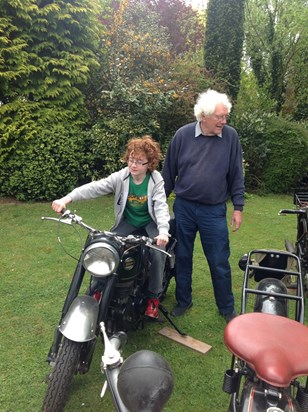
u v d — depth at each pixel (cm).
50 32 739
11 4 690
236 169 352
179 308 381
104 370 193
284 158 936
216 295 372
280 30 1412
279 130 938
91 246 249
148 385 149
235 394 207
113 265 247
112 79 825
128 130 776
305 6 1419
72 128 762
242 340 188
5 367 297
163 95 801
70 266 468
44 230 582
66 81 750
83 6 768
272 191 955
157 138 839
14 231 576
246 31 1422
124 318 289
